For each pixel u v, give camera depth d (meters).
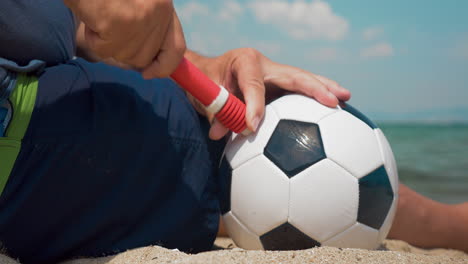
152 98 0.73
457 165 3.62
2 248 0.65
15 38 0.64
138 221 0.70
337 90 0.74
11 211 0.63
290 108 0.71
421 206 0.97
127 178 0.69
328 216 0.66
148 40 0.54
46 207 0.65
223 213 0.73
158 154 0.71
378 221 0.69
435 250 0.99
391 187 0.70
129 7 0.51
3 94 0.62
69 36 0.74
